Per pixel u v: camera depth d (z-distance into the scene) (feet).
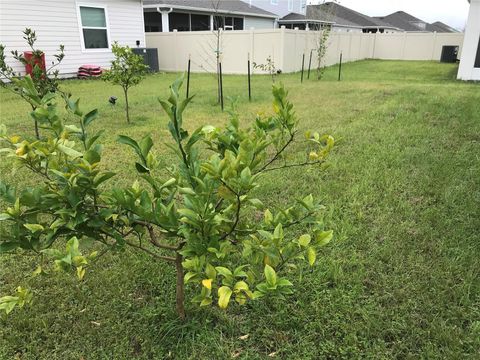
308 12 102.83
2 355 6.33
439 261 8.39
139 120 21.49
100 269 8.41
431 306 7.11
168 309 7.14
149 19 69.82
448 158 14.34
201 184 4.92
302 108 24.23
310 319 6.95
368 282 7.84
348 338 6.45
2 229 5.16
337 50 65.46
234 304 7.33
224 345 6.51
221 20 76.89
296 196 11.49
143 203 5.29
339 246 9.00
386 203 11.07
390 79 41.57
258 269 6.55
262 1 105.60
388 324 6.75
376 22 152.66
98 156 5.08
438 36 75.61
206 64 53.26
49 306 7.35
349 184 12.29
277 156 6.40
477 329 6.56
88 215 5.28
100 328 6.88
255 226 5.81
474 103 23.62
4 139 5.37
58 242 9.02
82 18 41.81
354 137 17.17
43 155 5.01
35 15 37.24
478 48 38.24
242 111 23.12
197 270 4.97
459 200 11.11
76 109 5.84
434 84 34.96
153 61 48.85
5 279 8.07
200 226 4.91
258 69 49.93
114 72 20.58
